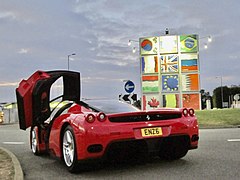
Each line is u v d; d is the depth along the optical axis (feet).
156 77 82.48
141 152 16.37
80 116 16.12
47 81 21.01
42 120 21.47
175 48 81.92
